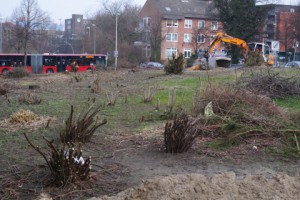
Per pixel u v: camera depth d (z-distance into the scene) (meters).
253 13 47.31
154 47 65.00
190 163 6.49
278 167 6.34
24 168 6.04
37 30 52.47
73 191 5.17
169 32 70.62
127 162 6.48
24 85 20.50
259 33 49.41
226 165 6.43
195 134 7.52
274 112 8.91
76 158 5.48
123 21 65.69
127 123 9.49
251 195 4.46
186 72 22.52
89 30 75.00
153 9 70.94
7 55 43.66
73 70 32.50
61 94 15.63
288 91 12.72
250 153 7.11
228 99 9.19
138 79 21.03
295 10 72.00
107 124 9.34
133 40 66.12
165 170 6.11
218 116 8.48
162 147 7.38
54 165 5.33
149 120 9.85
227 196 4.41
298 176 4.98
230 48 43.25
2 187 5.31
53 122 9.41
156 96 14.07
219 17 48.94
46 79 24.89
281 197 4.44
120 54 61.34
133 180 5.63
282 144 7.43
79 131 7.51
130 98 13.91
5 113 10.80
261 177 4.90
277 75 13.95
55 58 45.34
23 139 7.80
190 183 4.60
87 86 18.66
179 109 10.09
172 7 71.44
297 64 42.66
